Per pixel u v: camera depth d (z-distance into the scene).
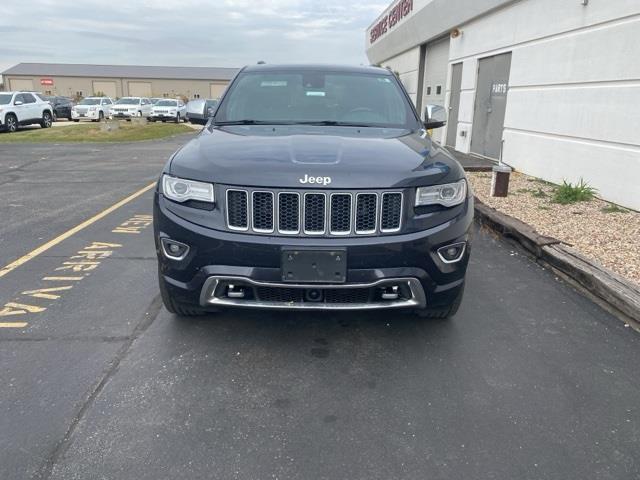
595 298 4.18
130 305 3.95
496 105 11.08
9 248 5.40
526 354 3.31
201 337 3.46
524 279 4.65
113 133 22.39
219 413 2.66
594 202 7.11
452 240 3.13
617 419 2.66
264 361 3.18
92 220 6.71
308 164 2.98
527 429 2.57
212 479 2.21
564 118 8.18
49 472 2.23
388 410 2.71
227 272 2.99
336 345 3.39
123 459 2.32
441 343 3.44
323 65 4.92
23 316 3.74
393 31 20.12
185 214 3.06
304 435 2.51
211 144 3.43
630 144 6.61
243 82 4.64
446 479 2.23
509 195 7.73
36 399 2.74
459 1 12.44
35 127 27.58
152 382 2.93
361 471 2.27
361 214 2.96
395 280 3.01
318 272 2.94
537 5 9.00
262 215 2.96
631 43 6.52
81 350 3.26
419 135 3.96
